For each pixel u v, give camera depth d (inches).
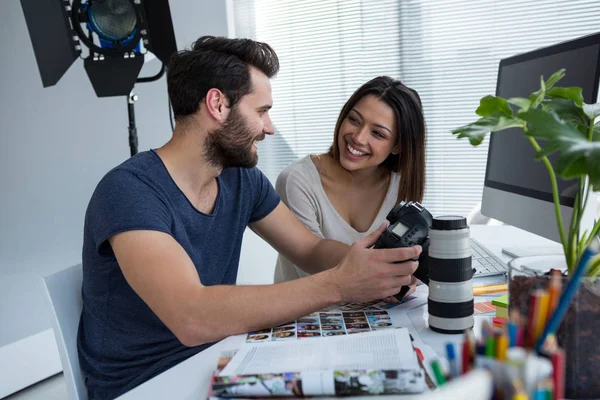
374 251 37.4
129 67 79.1
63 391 87.4
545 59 48.7
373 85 58.8
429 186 109.8
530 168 49.6
